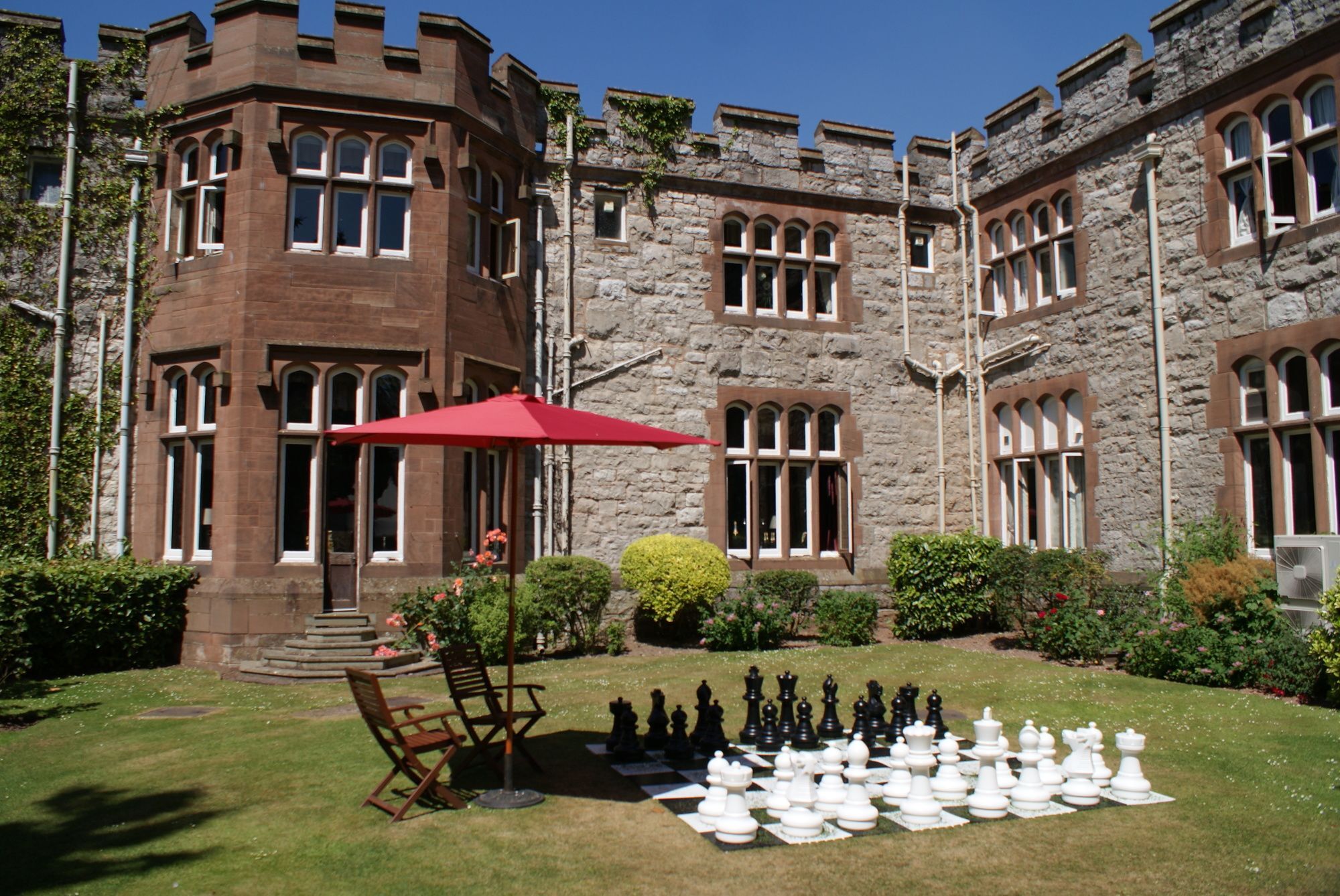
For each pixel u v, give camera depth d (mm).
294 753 7195
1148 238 12648
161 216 12266
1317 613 9188
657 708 7328
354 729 7969
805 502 15281
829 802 5715
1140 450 12672
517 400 6102
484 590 11172
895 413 15773
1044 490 14430
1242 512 11281
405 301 11914
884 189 16031
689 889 4633
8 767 6953
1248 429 11188
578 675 10609
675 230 14766
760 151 15328
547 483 13523
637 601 13578
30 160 12500
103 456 12273
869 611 13336
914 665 11211
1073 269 14195
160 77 12367
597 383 14086
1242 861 5004
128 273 12203
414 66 12203
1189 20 12062
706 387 14648
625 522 13984
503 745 7414
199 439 11781
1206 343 11805
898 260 16031
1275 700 8992
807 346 15320
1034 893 4605
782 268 15320
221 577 11172
